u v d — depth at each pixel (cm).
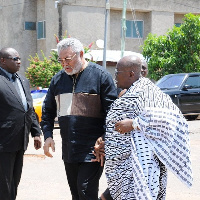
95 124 491
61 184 794
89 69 493
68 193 730
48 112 521
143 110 412
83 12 2967
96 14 2998
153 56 2564
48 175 867
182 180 418
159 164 422
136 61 435
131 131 419
